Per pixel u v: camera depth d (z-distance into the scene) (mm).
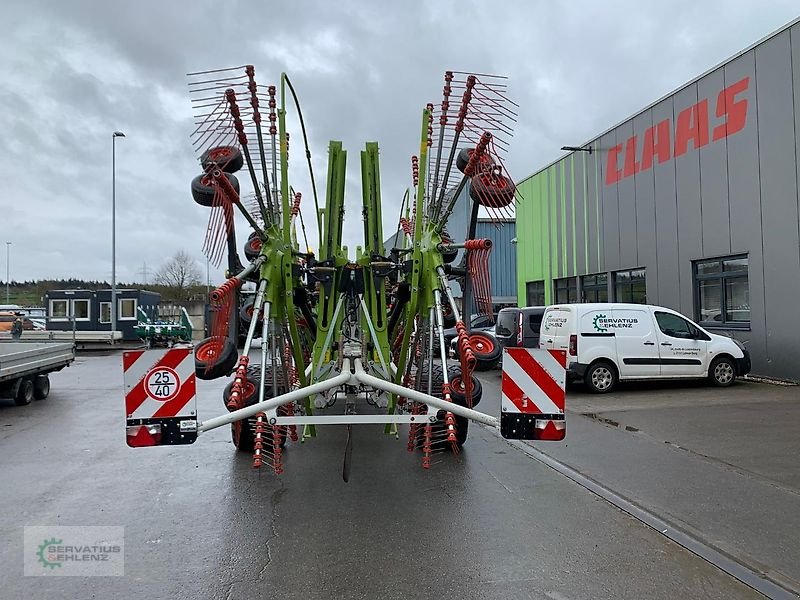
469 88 5797
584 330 12516
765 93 13539
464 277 6109
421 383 6512
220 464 7141
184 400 4312
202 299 46812
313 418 4801
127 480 6516
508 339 17266
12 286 86500
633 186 18125
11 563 4398
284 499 5812
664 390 12617
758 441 7996
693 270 15867
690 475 6547
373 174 7016
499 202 5676
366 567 4309
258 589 3988
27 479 6582
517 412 4570
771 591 3959
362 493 5984
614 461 7176
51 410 11422
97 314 31031
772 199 13406
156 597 3887
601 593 3928
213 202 5281
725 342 12984
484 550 4598
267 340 5422
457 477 6539
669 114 16562
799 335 12844
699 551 4574
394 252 7121
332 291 6727
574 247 21422
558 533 4941
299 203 8188
